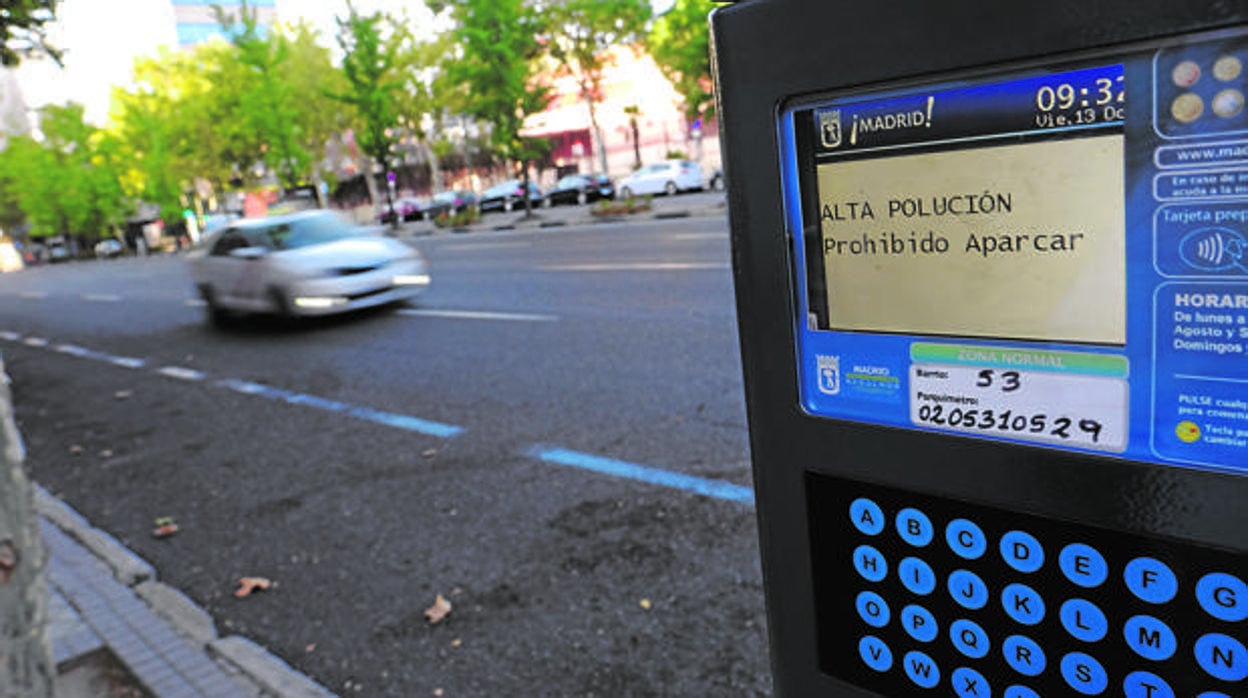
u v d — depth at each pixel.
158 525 4.07
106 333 11.73
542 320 8.03
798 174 0.73
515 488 3.96
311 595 3.18
